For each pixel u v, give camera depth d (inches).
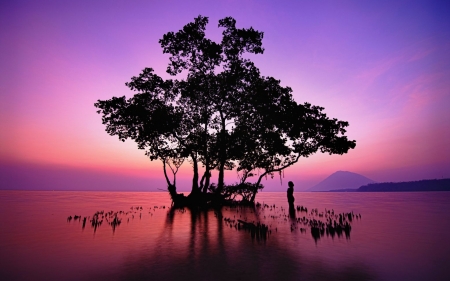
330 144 1075.3
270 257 305.9
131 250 336.8
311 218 679.7
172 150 1122.0
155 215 743.1
